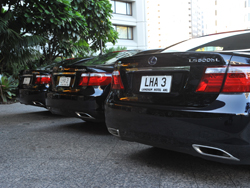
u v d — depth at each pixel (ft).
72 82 11.30
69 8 24.62
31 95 15.74
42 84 15.60
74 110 11.01
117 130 7.32
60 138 10.76
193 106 5.76
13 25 24.63
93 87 10.66
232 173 6.65
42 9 23.20
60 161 7.98
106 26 31.55
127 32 74.49
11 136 11.34
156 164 7.49
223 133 5.31
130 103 6.99
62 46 33.91
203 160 7.68
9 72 30.14
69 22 23.86
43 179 6.66
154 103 6.46
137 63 7.00
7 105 22.90
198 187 5.93
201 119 5.53
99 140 10.31
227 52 5.57
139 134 6.73
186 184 6.11
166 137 6.16
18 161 8.05
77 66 11.14
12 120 15.30
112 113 7.39
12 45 23.61
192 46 9.05
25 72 16.40
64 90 11.55
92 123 13.82
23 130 12.50
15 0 24.90
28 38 24.09
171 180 6.37
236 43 8.30
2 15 25.32
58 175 6.89
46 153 8.80
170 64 6.26
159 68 6.49
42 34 26.91
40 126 13.35
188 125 5.73
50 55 33.96
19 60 25.40
